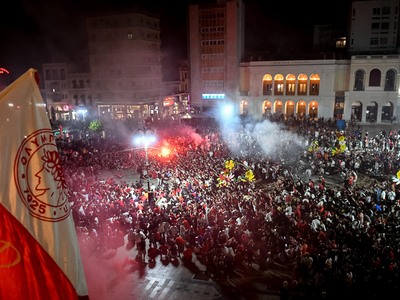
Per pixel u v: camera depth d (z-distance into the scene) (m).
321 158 39.22
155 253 21.64
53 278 4.66
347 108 68.12
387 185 29.58
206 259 21.06
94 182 33.19
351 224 22.36
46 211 4.77
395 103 65.12
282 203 26.83
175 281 19.47
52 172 4.89
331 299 16.58
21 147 4.68
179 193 28.56
